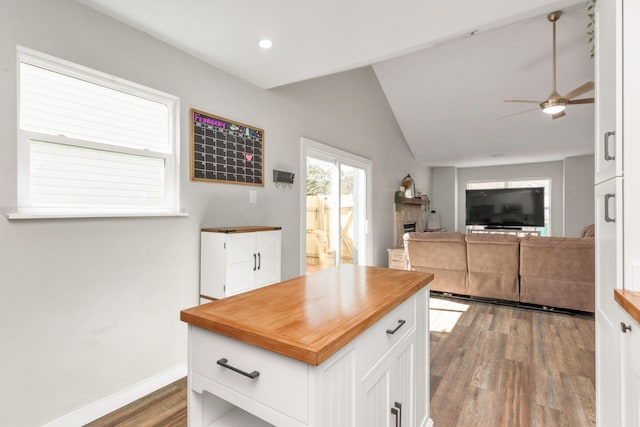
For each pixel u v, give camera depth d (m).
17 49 1.70
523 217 8.71
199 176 2.61
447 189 9.50
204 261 2.57
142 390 2.23
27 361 1.74
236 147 2.93
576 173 7.72
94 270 2.01
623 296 1.18
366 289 1.47
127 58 2.15
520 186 9.08
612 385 1.38
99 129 2.08
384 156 6.08
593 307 3.67
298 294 1.39
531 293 3.98
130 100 2.23
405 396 1.48
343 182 4.80
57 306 1.85
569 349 2.87
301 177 3.76
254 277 2.65
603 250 1.50
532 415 1.95
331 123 4.39
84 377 1.96
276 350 0.91
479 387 2.27
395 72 5.32
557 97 3.64
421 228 8.27
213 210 2.73
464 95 5.52
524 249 3.93
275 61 2.68
